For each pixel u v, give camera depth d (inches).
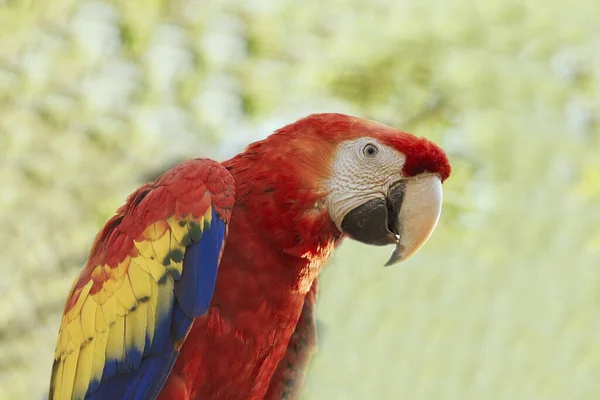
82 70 569.0
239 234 274.5
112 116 567.5
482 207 557.9
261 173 279.1
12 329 535.2
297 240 277.0
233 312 271.1
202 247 265.6
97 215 551.5
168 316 263.0
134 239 269.6
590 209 566.9
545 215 561.0
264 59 587.2
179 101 576.4
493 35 573.0
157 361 263.0
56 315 543.5
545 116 572.4
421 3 575.5
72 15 569.9
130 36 570.6
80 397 265.6
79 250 550.0
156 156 566.6
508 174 563.5
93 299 270.5
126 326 264.2
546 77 574.6
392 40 565.0
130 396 262.7
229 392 276.5
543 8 585.6
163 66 580.4
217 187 271.7
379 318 522.9
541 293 553.6
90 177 557.6
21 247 542.9
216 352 270.7
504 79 565.0
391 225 291.6
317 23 588.7
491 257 551.2
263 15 592.7
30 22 564.7
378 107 557.6
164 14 579.8
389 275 535.5
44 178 551.8
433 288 541.3
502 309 541.3
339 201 283.4
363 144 288.8
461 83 560.1
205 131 576.1
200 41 583.2
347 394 504.1
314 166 281.9
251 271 273.3
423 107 554.9
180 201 269.0
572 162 573.0
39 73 563.2
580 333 548.7
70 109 563.5
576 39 585.6
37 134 555.8
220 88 581.3
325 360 509.0
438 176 293.6
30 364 531.8
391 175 289.4
